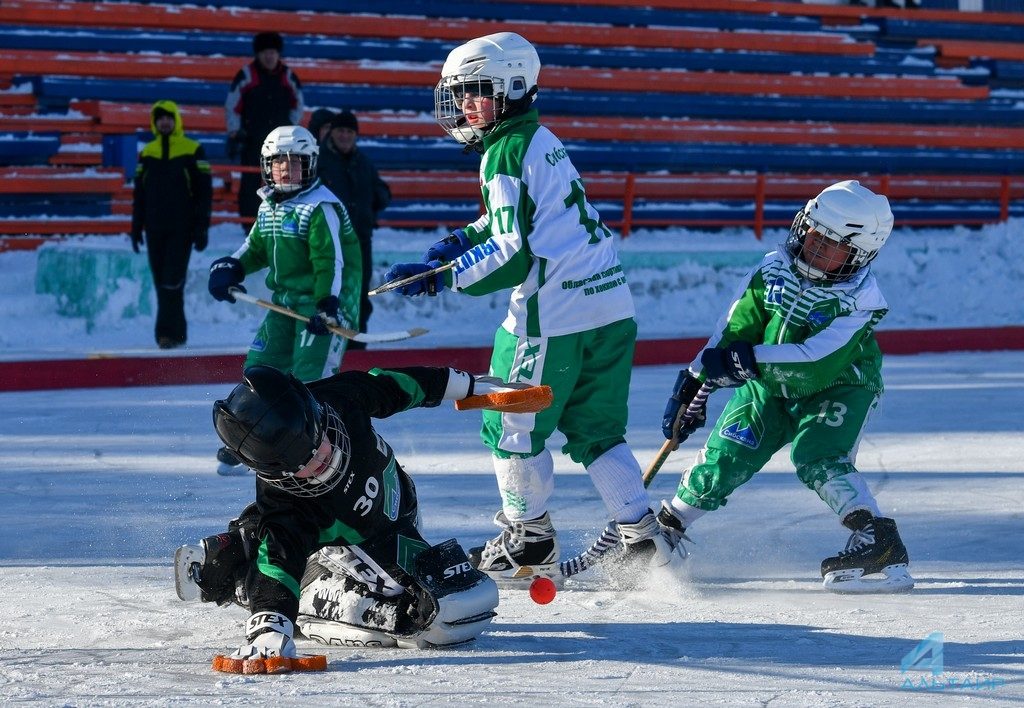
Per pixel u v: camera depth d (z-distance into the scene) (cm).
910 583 1738
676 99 7725
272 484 1338
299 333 2569
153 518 2277
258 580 1345
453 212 6856
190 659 1361
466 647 1430
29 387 4378
